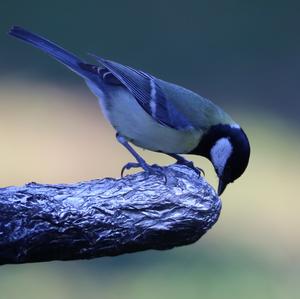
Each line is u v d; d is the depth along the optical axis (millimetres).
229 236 13195
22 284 11625
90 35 19766
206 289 11797
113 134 15867
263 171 15172
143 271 12086
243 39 20078
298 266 12609
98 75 8531
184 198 6191
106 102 8469
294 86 18578
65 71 18281
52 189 6023
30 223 5891
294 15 20922
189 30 20266
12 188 6000
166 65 19000
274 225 13578
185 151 8391
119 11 20703
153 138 8273
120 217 6043
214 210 6344
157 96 8266
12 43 19109
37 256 6000
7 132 15922
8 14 20156
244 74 18875
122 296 11539
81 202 5988
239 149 8297
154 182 6188
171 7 21016
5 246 5902
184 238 6270
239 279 12070
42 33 19656
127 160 15086
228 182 8453
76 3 20797
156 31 20078
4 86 17734
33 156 15133
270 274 12312
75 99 17266
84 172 14695
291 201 14289
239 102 18016
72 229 5953
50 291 11453
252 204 14070
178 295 11664
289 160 15805
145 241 6164
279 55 19531
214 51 19562
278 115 17641
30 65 18516
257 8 21234
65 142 15594
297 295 11750
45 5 20578
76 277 11898
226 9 21172
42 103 17094
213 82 18578
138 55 19281
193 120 8195
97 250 6078
